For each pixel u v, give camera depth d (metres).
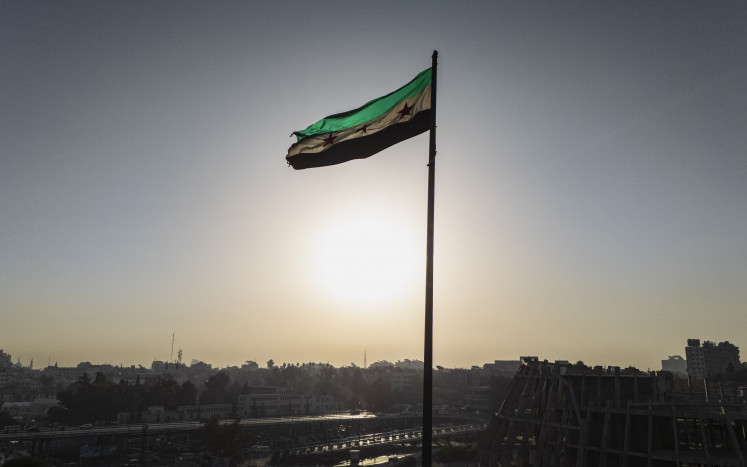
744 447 59.62
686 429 63.00
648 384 67.44
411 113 18.77
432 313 14.73
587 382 70.25
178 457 128.62
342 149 20.64
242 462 121.06
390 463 118.81
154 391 196.25
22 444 135.00
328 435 181.88
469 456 126.81
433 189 16.05
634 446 63.25
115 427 145.12
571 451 67.50
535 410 73.44
